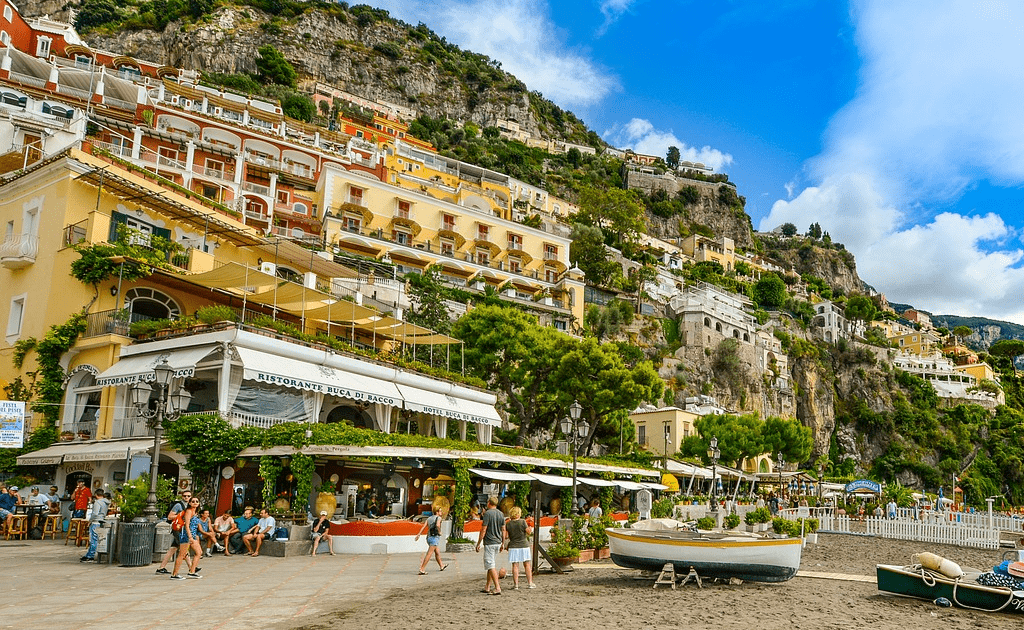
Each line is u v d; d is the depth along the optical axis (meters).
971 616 13.80
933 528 35.00
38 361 27.47
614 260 104.31
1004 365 173.50
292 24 155.62
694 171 193.88
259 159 75.19
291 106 115.44
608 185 164.88
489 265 78.81
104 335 26.70
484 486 32.12
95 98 67.19
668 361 87.69
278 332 26.67
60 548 19.86
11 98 56.72
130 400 26.08
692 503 39.59
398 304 47.88
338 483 25.66
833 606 14.32
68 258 27.91
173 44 134.62
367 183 74.00
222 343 24.80
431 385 34.09
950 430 123.00
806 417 108.00
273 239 37.16
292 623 10.50
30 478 26.77
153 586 13.38
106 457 23.92
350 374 29.50
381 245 71.06
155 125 70.81
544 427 46.34
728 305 105.44
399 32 177.50
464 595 13.67
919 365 143.75
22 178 30.77
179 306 30.86
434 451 24.14
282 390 27.23
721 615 12.68
